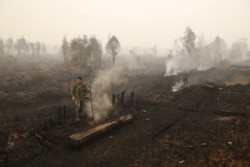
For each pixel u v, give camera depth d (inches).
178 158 210.8
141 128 298.5
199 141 248.5
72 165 206.2
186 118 339.9
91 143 252.1
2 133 282.7
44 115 381.4
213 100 441.1
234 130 277.6
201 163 199.2
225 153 215.5
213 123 310.5
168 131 285.9
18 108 472.7
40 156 226.7
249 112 354.6
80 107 340.2
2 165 207.9
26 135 276.7
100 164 206.4
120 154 224.5
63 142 257.1
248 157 205.3
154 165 199.9
